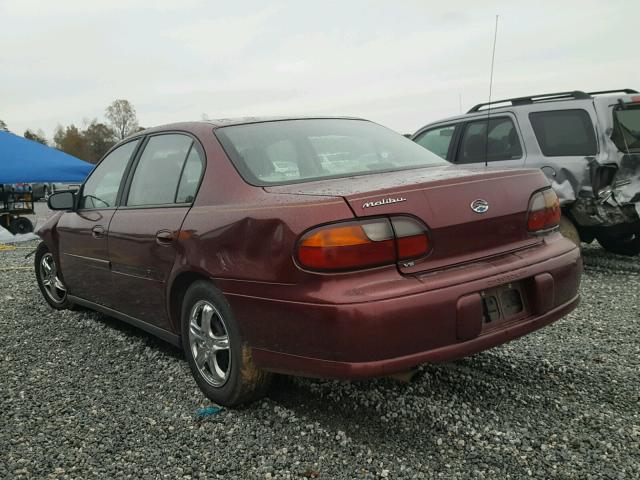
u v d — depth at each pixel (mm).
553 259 2918
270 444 2752
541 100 6410
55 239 5070
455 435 2752
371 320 2404
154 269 3520
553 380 3352
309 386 3371
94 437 2908
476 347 2609
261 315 2736
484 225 2732
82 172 15523
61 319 5211
